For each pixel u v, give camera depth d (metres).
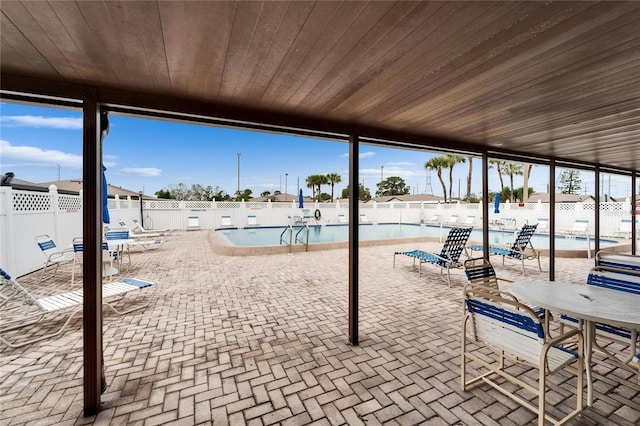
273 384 2.48
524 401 2.15
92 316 2.13
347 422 2.06
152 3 1.30
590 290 2.51
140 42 1.63
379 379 2.54
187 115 2.70
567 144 4.35
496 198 14.38
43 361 2.84
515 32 1.57
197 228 15.65
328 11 1.39
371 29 1.54
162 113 2.59
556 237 12.52
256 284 5.47
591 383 2.16
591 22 1.49
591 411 2.12
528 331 1.91
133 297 4.70
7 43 1.62
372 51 1.77
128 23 1.45
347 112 2.85
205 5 1.33
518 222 15.32
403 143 3.67
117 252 6.67
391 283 5.60
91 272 2.14
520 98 2.52
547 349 1.81
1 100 2.13
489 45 1.71
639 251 9.20
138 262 7.40
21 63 1.85
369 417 2.11
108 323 3.69
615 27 1.52
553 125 3.33
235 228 16.53
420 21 1.47
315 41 1.65
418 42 1.67
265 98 2.48
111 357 2.89
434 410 2.17
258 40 1.63
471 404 2.23
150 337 3.32
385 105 2.67
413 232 16.72
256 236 14.11
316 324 3.69
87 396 2.11
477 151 4.33
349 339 3.21
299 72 2.02
